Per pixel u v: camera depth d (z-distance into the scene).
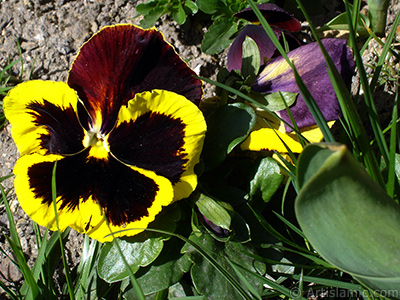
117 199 0.27
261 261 0.28
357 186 0.22
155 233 0.28
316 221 0.22
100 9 0.39
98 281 0.30
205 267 0.28
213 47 0.36
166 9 0.37
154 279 0.28
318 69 0.29
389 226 0.23
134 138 0.27
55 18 0.39
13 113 0.27
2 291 0.32
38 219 0.27
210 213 0.27
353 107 0.26
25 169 0.27
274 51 0.31
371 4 0.35
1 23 0.39
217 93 0.31
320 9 0.39
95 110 0.28
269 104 0.29
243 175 0.31
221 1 0.36
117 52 0.27
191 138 0.27
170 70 0.27
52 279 0.31
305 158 0.21
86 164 0.28
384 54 0.29
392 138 0.26
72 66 0.28
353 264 0.23
